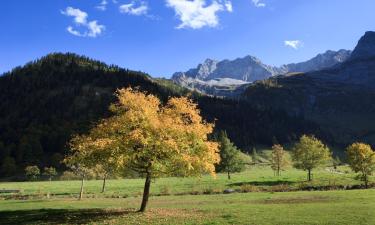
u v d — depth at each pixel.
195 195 69.06
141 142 34.59
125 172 40.88
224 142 118.12
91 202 58.44
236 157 116.81
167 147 35.53
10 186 108.75
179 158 36.34
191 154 37.78
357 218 32.09
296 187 78.69
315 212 36.16
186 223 32.19
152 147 36.34
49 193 80.75
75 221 35.69
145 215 37.41
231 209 40.88
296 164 101.12
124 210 43.62
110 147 34.97
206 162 37.47
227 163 115.06
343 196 54.12
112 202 58.03
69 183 118.44
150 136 35.41
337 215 33.94
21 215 42.62
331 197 53.47
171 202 55.22
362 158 84.19
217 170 116.06
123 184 104.94
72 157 37.78
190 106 39.81
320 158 99.12
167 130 36.44
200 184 93.75
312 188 77.81
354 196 53.34
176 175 39.84
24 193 82.81
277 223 31.14
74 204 55.25
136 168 39.44
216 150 39.16
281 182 93.88
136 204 53.97
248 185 83.81
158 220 34.16
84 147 36.22
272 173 149.88
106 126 37.66
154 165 36.59
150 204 52.78
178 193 74.06
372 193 57.59
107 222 34.12
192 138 37.88
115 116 38.62
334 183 85.19
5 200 67.88
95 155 37.06
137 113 36.19
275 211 37.84
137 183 108.75
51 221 36.69
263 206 43.00
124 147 35.59
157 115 38.00
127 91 38.75
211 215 36.56
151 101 39.91
